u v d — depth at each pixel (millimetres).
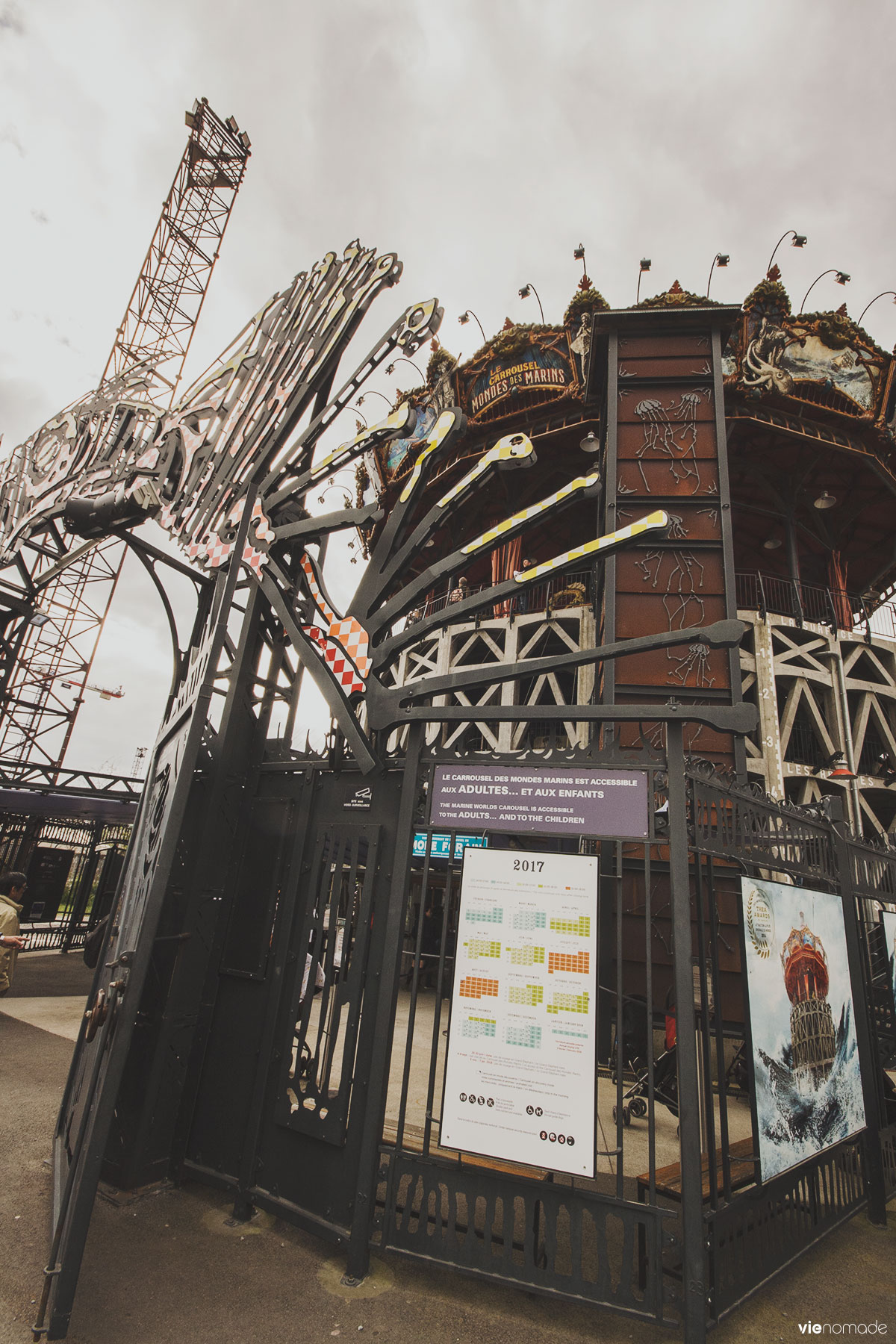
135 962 3377
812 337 18641
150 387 7863
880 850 6461
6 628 12344
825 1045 4551
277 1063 4191
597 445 15898
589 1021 3359
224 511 5758
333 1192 3691
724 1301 3209
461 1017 3561
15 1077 6051
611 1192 4824
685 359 14156
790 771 17594
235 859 4875
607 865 10273
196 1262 3490
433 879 15992
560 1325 3215
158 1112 4301
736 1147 4844
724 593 12164
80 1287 3178
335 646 4730
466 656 22922
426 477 4742
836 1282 3842
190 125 29375
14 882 7426
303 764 4727
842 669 19172
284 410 5684
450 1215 3434
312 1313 3143
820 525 24188
